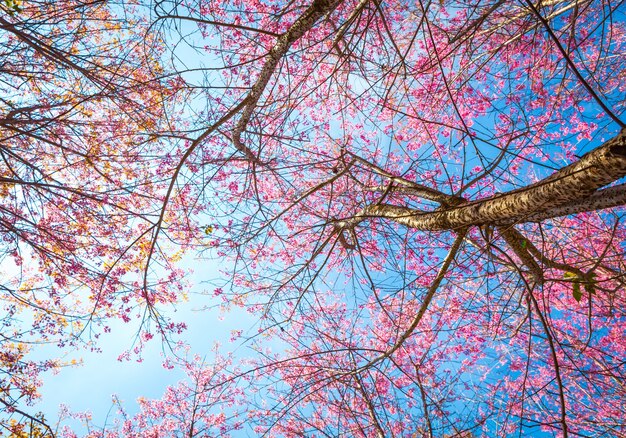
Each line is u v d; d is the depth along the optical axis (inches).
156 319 201.3
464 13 250.8
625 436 171.6
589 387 233.3
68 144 203.6
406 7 243.8
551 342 118.0
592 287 123.2
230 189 243.0
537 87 256.5
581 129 267.4
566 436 111.7
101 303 260.7
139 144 186.4
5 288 199.0
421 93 279.3
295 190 238.8
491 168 120.3
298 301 212.5
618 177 89.1
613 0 236.8
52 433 176.9
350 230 198.1
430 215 154.6
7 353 233.3
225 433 349.4
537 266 151.3
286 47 159.3
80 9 187.0
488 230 134.8
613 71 249.3
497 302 186.4
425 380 258.1
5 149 163.5
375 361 178.4
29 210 210.1
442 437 202.8
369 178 237.6
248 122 190.2
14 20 175.3
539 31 221.5
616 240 230.2
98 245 243.1
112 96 175.2
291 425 263.6
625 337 281.3
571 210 106.7
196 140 163.0
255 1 253.1
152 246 183.0
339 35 180.2
